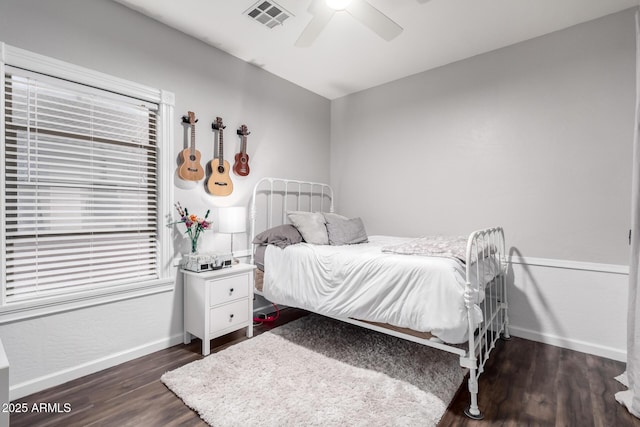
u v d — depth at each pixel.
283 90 3.32
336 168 3.88
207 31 2.45
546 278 2.47
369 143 3.58
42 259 1.80
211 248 2.66
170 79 2.38
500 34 2.48
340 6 1.75
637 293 1.62
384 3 2.11
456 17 2.26
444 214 3.01
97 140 2.05
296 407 1.61
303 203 3.57
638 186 1.70
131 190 2.21
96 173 2.01
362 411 1.59
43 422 1.53
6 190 1.70
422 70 3.12
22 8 1.73
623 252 2.18
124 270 2.14
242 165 2.88
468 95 2.86
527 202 2.56
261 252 2.72
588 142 2.30
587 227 2.31
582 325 2.33
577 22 2.32
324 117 3.85
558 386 1.86
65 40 1.88
